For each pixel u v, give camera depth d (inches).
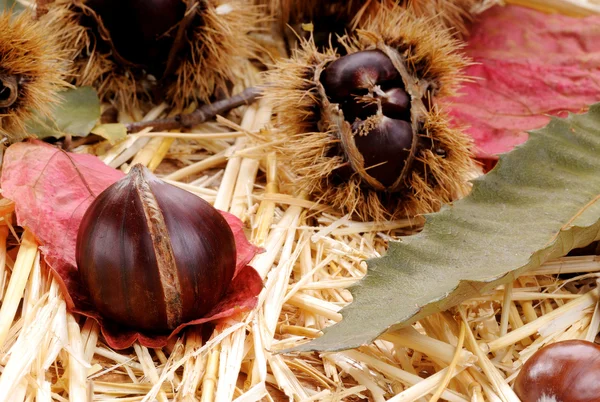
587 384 16.8
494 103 21.1
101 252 17.1
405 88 19.1
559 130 18.8
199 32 20.5
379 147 18.9
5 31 18.6
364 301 17.3
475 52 21.7
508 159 18.5
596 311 18.1
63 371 17.4
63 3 20.2
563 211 18.1
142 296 17.2
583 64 21.3
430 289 17.3
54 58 19.3
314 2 21.9
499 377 17.2
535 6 22.4
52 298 17.6
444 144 19.1
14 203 18.2
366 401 17.5
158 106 21.2
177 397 17.0
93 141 20.3
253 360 17.6
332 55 19.4
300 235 19.2
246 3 21.1
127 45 20.5
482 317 18.1
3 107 18.8
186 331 17.6
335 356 17.6
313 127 19.4
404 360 17.7
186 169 20.1
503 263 17.5
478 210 18.2
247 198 19.6
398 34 19.4
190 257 17.2
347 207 19.5
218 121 20.8
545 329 17.9
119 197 17.2
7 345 17.5
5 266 18.2
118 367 17.4
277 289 18.2
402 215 19.6
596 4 23.1
